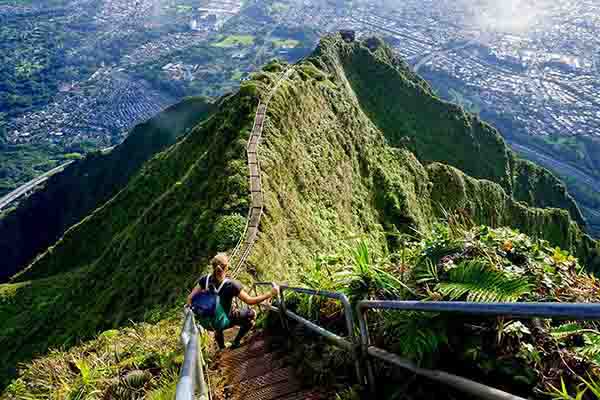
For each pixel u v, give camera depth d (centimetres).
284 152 3828
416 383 520
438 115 8388
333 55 7906
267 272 2420
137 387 834
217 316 774
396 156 5906
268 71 5209
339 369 673
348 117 5434
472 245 582
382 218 4894
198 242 2819
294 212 3344
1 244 10588
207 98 10081
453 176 6369
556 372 429
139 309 2664
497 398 385
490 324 475
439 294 538
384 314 611
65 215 10456
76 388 898
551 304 271
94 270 3697
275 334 967
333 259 960
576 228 7600
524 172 8956
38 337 3547
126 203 4997
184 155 4716
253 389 738
